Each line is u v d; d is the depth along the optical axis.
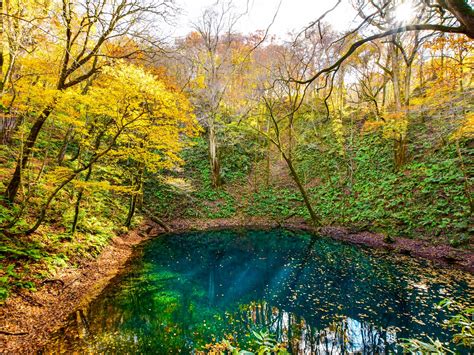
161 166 13.37
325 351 5.76
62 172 8.23
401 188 15.59
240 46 22.30
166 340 6.11
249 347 5.95
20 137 8.32
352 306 7.83
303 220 19.31
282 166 26.31
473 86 11.00
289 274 10.84
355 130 24.19
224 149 27.58
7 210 8.24
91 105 7.70
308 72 19.91
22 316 5.84
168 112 8.90
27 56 7.63
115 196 17.38
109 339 5.94
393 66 15.84
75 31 8.96
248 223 20.20
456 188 13.11
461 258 10.36
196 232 18.20
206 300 8.44
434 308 7.42
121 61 8.82
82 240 10.23
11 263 6.99
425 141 16.69
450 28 2.06
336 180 20.88
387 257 11.89
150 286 9.20
